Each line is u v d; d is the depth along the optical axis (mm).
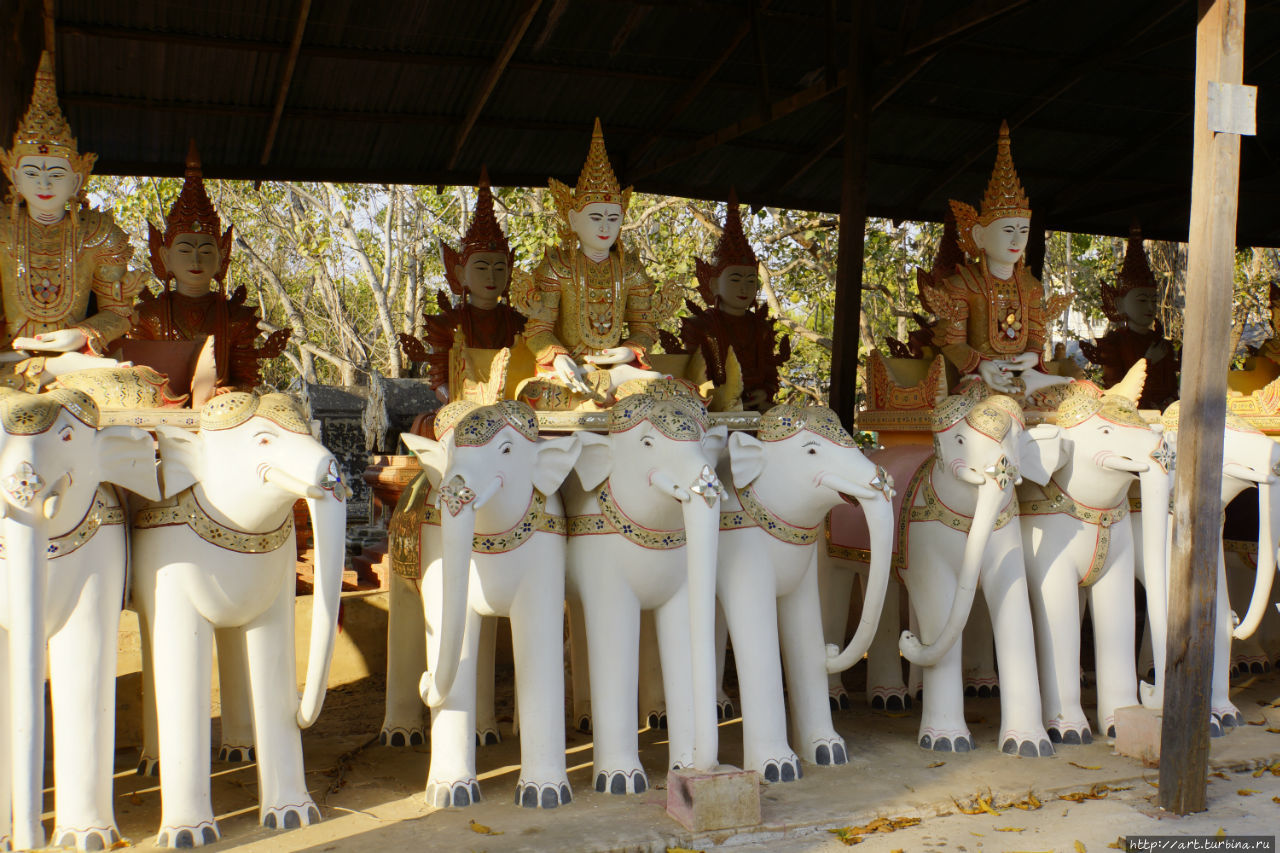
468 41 8211
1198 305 4641
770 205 11148
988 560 5566
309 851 4105
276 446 4184
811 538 5234
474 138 9633
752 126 8828
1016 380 6375
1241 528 7254
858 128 7590
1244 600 7496
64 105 8398
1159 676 5773
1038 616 5812
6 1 5980
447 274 7457
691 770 4465
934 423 5531
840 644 6555
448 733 4730
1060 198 11508
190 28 7684
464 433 4520
